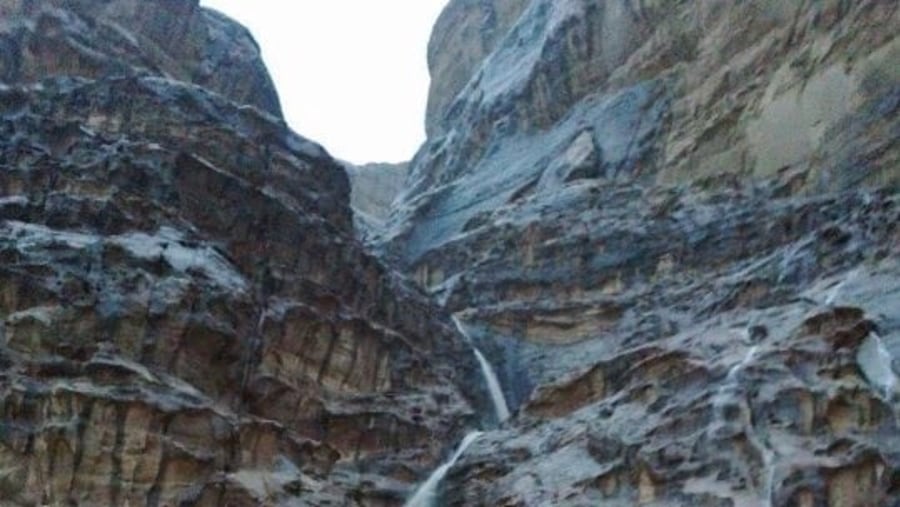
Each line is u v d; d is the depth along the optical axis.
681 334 25.45
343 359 26.44
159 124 30.08
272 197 28.23
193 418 20.98
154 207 25.52
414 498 24.25
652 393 22.72
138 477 19.97
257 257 27.09
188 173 27.09
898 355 20.89
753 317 24.58
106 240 23.23
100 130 29.67
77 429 19.77
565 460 22.59
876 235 26.00
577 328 31.47
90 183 25.45
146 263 23.22
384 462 25.00
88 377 20.67
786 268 27.06
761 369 20.97
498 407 29.80
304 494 21.95
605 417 23.06
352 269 29.14
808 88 32.44
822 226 28.19
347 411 25.44
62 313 21.55
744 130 34.03
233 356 23.31
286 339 25.44
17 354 20.84
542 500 21.50
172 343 22.19
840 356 20.86
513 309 32.62
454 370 29.88
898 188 27.94
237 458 21.53
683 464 20.19
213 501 20.33
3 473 19.44
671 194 34.12
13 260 22.25
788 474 18.61
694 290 29.66
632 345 28.73
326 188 33.00
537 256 34.50
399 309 29.89
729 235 30.88
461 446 26.16
